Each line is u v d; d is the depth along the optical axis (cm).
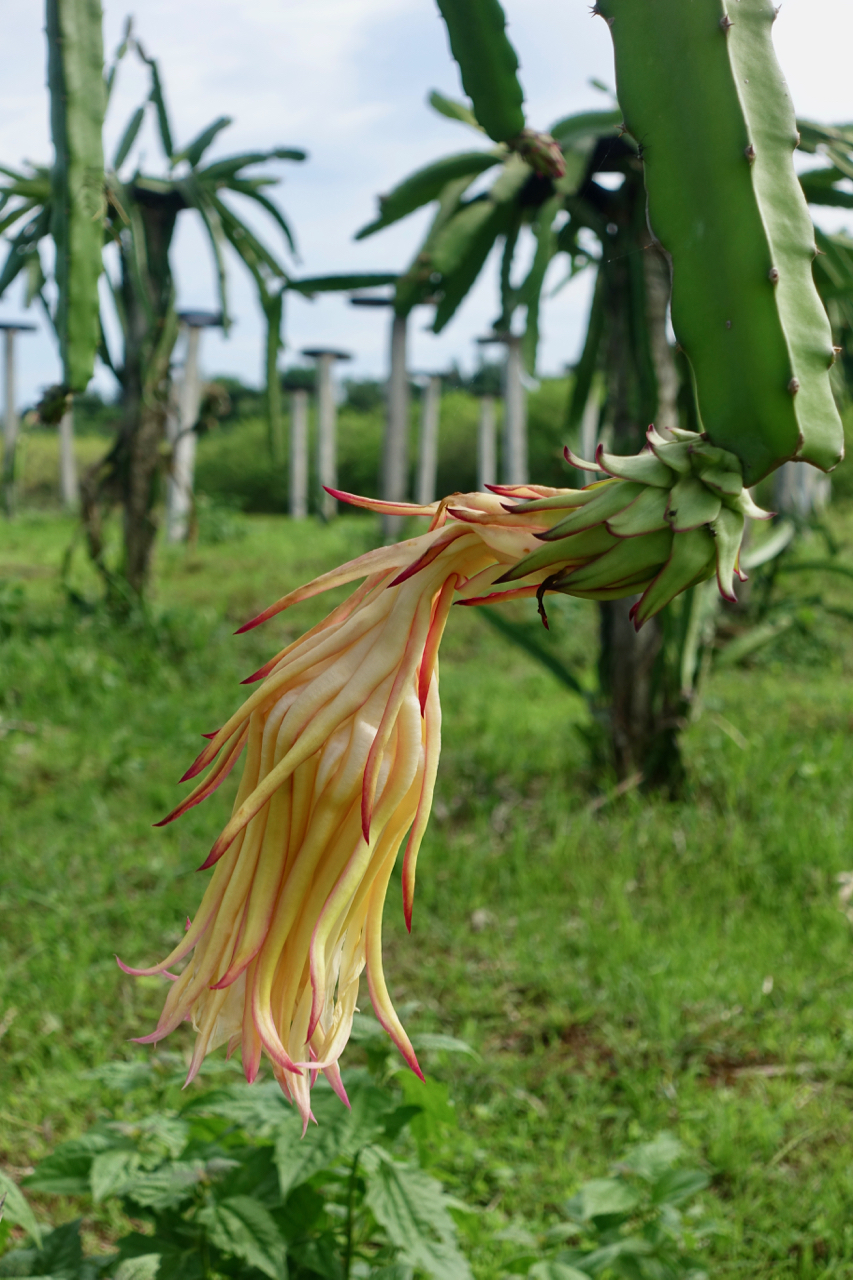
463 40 108
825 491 1114
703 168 55
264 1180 152
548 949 334
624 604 454
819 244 377
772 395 50
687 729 473
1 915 352
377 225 327
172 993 59
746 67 56
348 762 55
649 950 331
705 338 53
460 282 339
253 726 59
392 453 1129
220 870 59
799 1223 223
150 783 473
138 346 697
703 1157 247
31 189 440
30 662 632
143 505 731
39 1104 255
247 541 1376
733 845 403
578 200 405
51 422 111
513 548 52
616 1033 294
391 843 57
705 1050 288
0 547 1307
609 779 464
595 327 430
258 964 55
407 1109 161
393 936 349
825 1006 304
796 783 478
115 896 372
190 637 710
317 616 844
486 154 331
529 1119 255
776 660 719
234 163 566
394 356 1116
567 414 446
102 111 110
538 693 659
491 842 422
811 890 380
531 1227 214
